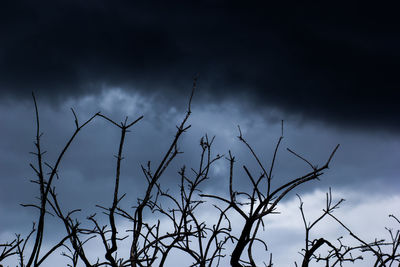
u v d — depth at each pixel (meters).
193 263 3.21
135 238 3.20
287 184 3.10
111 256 3.02
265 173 3.15
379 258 3.24
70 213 2.93
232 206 3.23
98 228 3.04
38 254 2.62
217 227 3.26
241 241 3.09
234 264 3.09
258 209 3.09
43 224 2.65
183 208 3.35
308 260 3.21
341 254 3.26
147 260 3.05
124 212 3.23
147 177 3.38
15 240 2.62
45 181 2.82
